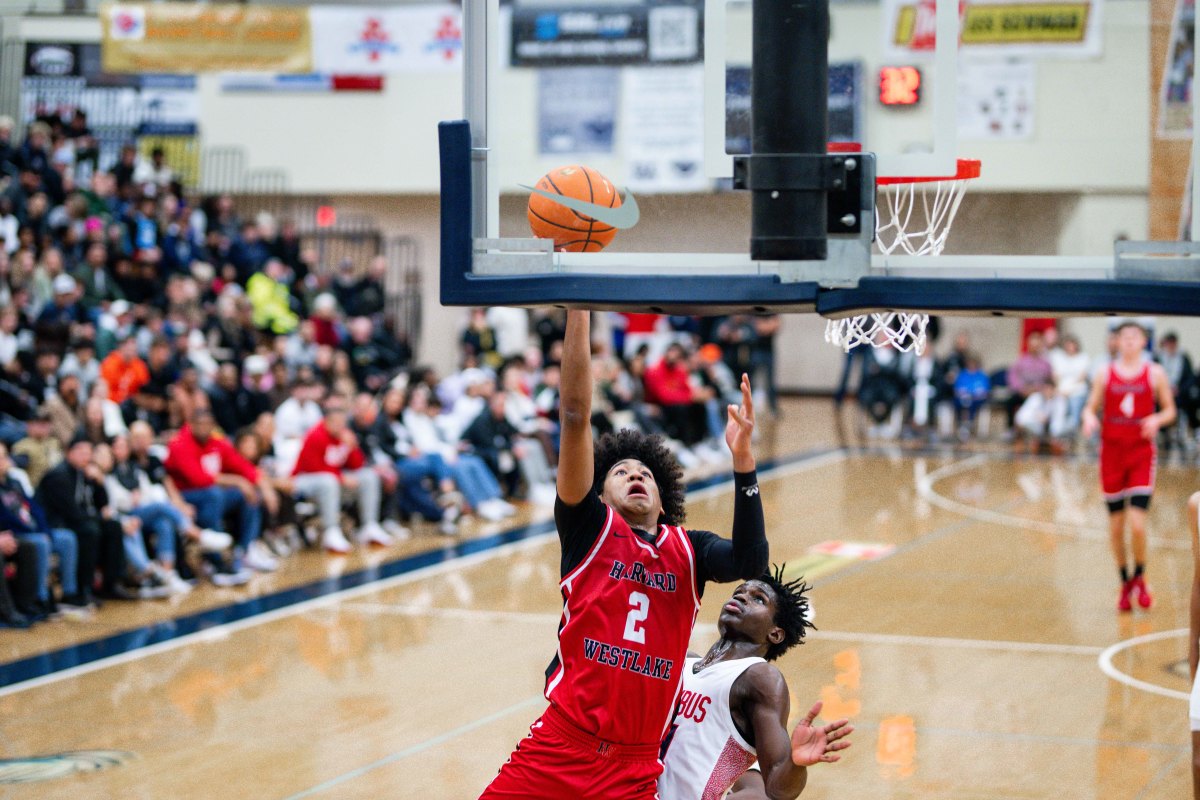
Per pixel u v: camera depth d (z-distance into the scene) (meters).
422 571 11.12
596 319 22.98
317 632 9.05
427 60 16.56
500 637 8.90
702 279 3.52
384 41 16.45
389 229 22.27
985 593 10.09
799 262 3.46
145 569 10.07
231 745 6.61
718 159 3.58
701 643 8.40
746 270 3.51
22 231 13.70
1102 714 7.02
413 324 21.08
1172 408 9.38
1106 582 10.51
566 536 3.71
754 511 3.67
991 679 7.70
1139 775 6.06
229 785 6.01
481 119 3.71
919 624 9.11
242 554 11.05
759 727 3.76
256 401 13.31
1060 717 6.97
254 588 10.46
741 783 4.15
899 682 7.64
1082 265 3.48
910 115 3.91
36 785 6.00
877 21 3.99
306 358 15.01
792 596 4.13
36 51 20.78
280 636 8.92
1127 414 9.39
